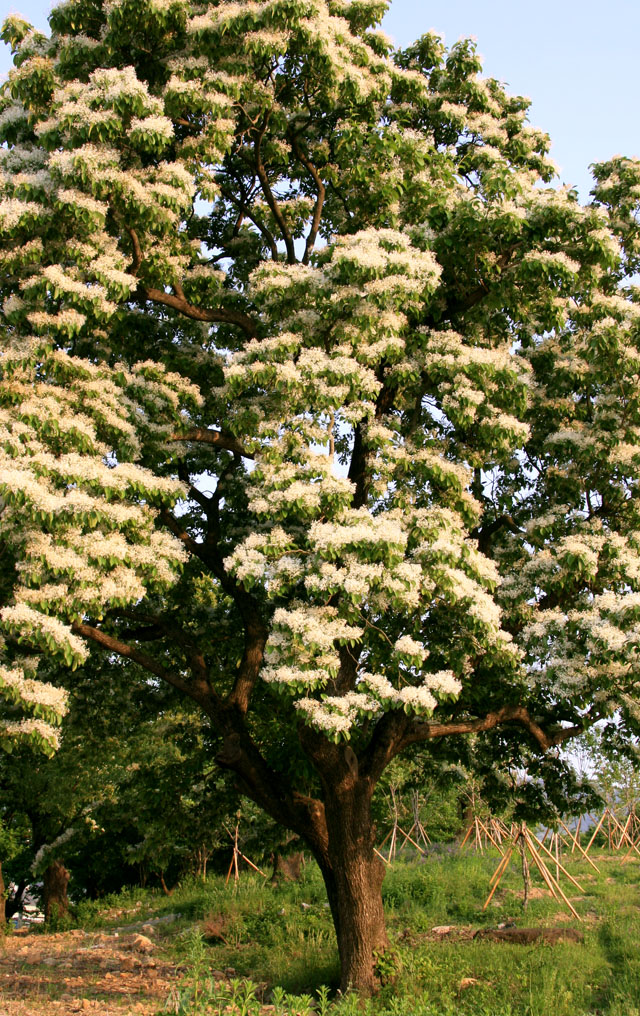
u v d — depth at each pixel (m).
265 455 9.43
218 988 6.93
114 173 8.73
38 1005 9.98
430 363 9.73
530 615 10.49
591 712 11.64
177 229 10.16
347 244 9.62
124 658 13.16
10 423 8.44
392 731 10.81
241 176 12.50
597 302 10.13
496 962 11.28
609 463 10.30
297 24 9.71
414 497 10.41
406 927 15.00
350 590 8.46
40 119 9.91
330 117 11.65
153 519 10.05
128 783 20.38
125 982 11.88
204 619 13.03
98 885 29.88
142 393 9.84
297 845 15.97
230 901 17.03
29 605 8.27
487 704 11.37
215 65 10.14
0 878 18.88
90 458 8.87
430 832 29.45
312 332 9.72
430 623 10.46
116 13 9.40
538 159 12.23
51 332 8.80
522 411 10.14
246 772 11.13
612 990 10.36
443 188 10.47
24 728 8.34
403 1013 7.76
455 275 10.65
